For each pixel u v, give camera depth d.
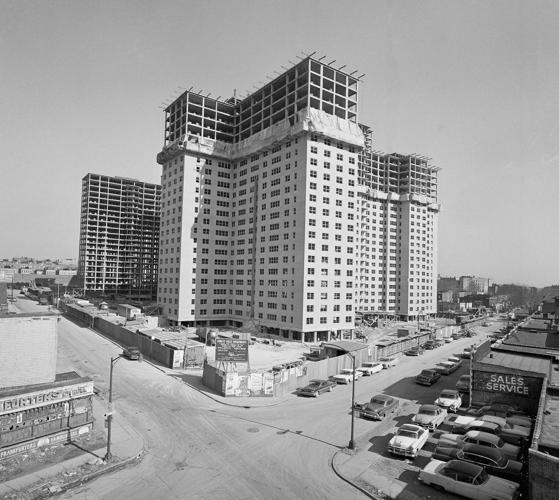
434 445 26.73
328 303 81.88
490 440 24.38
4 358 24.84
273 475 22.61
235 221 100.56
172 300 96.38
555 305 101.44
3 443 23.47
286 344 74.19
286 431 29.31
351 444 26.17
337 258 84.12
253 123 101.06
